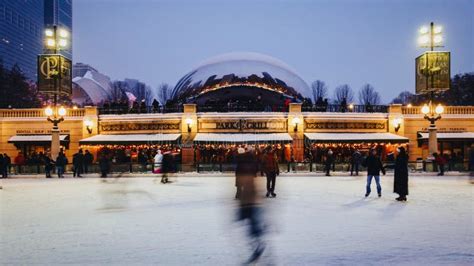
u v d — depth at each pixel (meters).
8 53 173.75
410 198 20.70
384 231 12.77
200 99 58.81
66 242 11.55
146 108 49.56
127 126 48.56
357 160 37.53
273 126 47.38
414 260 9.69
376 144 47.16
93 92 121.06
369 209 17.12
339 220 14.62
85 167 40.44
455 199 20.28
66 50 43.06
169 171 30.89
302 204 18.55
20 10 185.00
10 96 84.38
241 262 9.54
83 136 48.91
